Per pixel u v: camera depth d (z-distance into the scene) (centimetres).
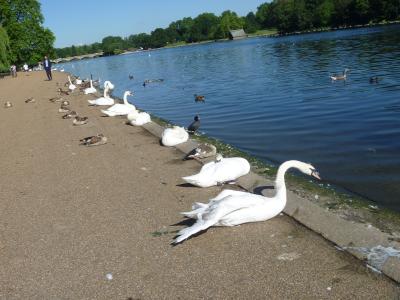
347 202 820
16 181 1095
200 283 597
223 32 18450
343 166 1109
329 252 640
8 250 735
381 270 584
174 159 1157
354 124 1538
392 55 3819
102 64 10106
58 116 2069
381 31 7525
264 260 635
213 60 6250
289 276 593
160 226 768
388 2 9506
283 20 13225
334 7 11481
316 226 709
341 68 3322
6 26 7962
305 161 1176
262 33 16600
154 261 660
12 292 617
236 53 7288
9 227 823
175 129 1309
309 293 556
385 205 852
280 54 5659
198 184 910
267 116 1828
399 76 2581
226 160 953
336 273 590
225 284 590
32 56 8581
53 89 3534
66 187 1012
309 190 888
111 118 1881
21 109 2486
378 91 2153
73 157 1271
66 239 754
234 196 740
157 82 3850
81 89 3231
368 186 958
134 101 2762
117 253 692
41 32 8656
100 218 823
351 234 669
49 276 648
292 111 1877
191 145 1237
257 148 1345
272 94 2416
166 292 586
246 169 957
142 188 957
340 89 2339
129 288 602
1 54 5747
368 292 548
